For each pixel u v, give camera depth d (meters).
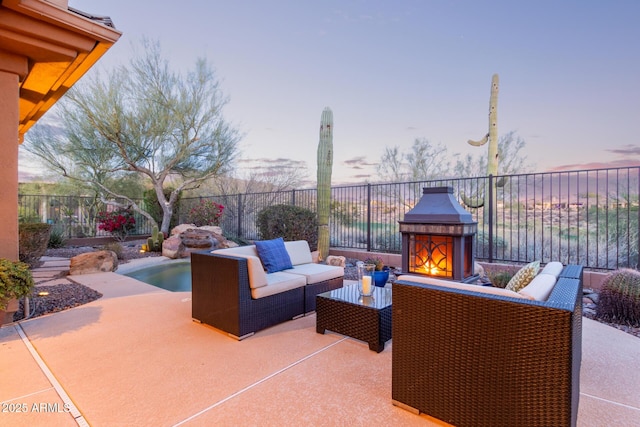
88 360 2.60
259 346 2.91
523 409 1.54
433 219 4.57
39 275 5.91
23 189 10.96
